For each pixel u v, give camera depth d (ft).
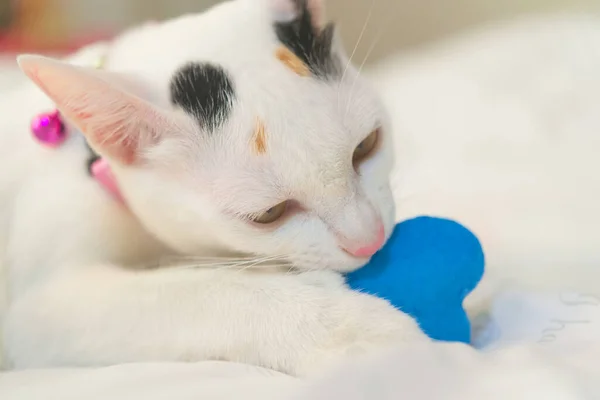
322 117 0.95
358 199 0.98
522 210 1.22
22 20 2.25
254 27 1.01
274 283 0.96
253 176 0.95
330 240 0.98
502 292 1.04
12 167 1.11
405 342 0.89
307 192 0.96
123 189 1.04
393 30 2.17
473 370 0.82
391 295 0.96
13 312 1.03
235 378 0.86
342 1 2.10
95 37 2.12
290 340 0.92
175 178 0.99
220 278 0.97
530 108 1.49
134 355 0.95
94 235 1.06
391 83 1.76
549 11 1.94
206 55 0.98
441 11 2.19
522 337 0.96
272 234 0.99
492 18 2.12
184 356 0.94
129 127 0.97
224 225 0.99
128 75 0.98
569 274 1.06
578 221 1.17
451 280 0.95
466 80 1.65
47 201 1.07
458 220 1.20
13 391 0.88
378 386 0.80
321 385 0.81
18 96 1.20
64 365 0.97
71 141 1.10
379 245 0.97
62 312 0.98
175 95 0.98
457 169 1.36
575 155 1.34
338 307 0.93
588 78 1.55
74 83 0.92
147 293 0.97
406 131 1.51
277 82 0.96
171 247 1.07
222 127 0.96
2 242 1.09
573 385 0.78
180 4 2.47
